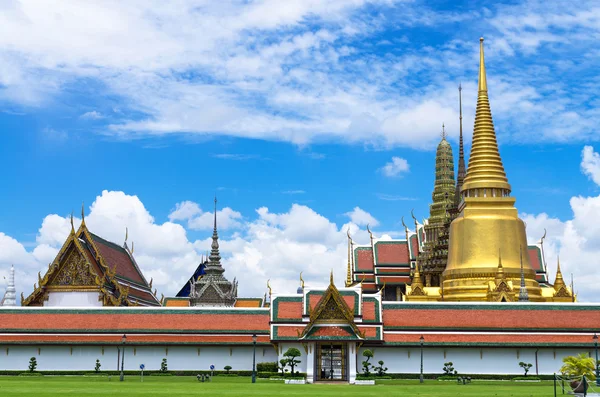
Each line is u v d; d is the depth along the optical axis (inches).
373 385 3248.0
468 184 5152.6
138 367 3971.5
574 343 3905.0
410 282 6289.4
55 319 4074.8
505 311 4037.9
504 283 4675.2
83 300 4795.8
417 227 6481.3
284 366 3722.9
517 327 3951.8
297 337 3769.7
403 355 3890.3
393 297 6412.4
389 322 3939.5
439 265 5856.3
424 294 5123.0
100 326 4030.5
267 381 3408.0
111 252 5339.6
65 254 4837.6
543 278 5738.2
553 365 3909.9
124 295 4916.3
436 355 3897.6
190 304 5880.9
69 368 3988.7
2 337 4005.9
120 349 3991.1
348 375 3570.4
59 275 4835.1
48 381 3238.2
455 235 5108.3
